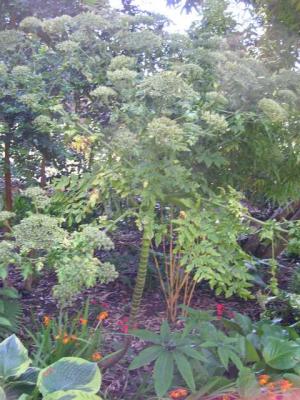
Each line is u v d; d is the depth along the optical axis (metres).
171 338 2.44
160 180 2.40
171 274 3.48
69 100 3.12
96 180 2.54
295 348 2.45
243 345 2.51
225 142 2.63
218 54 2.68
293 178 3.03
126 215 2.69
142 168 2.34
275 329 2.78
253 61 2.84
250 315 3.79
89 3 3.25
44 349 2.64
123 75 2.45
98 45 2.90
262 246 4.39
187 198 2.57
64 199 2.77
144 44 2.70
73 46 2.76
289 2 3.67
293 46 3.62
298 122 2.78
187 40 2.87
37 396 2.08
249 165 2.90
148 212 2.49
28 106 2.92
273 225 2.59
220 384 2.36
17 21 4.26
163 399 2.25
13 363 2.13
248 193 3.35
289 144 2.83
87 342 2.65
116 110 2.54
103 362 2.80
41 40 3.53
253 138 2.70
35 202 2.28
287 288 4.05
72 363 2.06
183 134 2.32
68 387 1.98
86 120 2.77
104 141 2.62
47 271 4.03
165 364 2.27
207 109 2.55
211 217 2.51
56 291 2.07
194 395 2.26
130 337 2.90
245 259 2.72
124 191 2.49
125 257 4.41
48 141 3.42
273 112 2.42
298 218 4.38
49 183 3.64
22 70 2.90
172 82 2.30
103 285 4.22
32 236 2.01
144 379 2.68
